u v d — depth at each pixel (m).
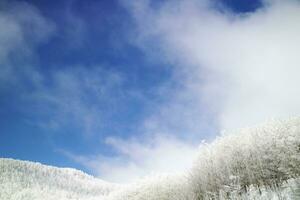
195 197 46.34
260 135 42.41
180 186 52.19
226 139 47.44
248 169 38.12
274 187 33.69
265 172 36.88
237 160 42.47
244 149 42.06
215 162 45.34
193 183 48.12
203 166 47.53
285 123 42.34
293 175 33.31
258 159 38.41
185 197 48.22
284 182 32.47
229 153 44.31
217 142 48.53
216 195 40.22
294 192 27.97
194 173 49.00
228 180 40.34
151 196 56.97
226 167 42.97
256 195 32.88
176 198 50.19
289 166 35.00
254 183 37.53
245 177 39.25
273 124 43.28
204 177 45.97
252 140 42.47
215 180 43.50
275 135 39.69
